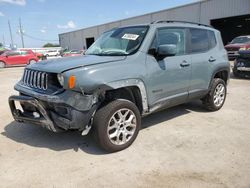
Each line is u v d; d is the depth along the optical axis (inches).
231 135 169.2
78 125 134.9
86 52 186.2
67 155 144.9
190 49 191.8
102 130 139.3
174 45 166.7
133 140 155.0
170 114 215.6
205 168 128.6
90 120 138.9
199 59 195.5
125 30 179.5
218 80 217.9
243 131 175.9
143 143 158.6
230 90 312.3
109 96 150.0
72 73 130.8
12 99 152.4
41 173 127.2
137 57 154.5
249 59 384.5
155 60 162.6
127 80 146.1
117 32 183.2
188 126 187.0
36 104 138.3
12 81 466.9
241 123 192.1
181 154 143.8
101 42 186.9
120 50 163.8
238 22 1136.2
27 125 194.5
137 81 151.3
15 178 123.3
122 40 170.1
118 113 145.4
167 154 144.1
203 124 190.7
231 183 115.5
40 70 144.9
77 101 132.3
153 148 151.8
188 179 119.5
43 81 141.7
